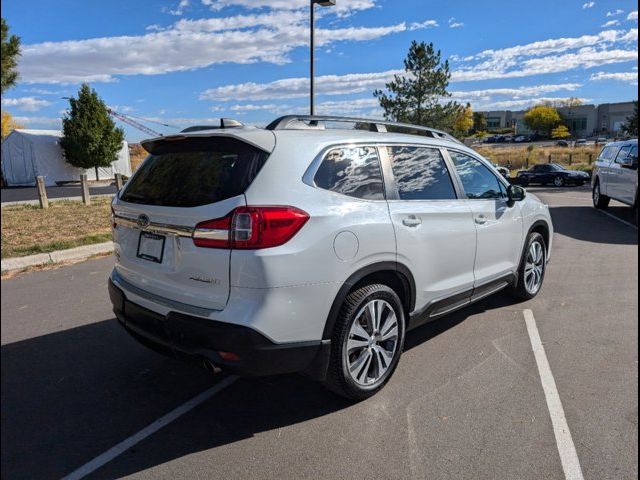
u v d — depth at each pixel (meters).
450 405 3.38
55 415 3.30
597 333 4.62
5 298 5.91
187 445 2.97
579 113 124.75
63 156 30.12
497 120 152.38
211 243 2.86
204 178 3.07
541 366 3.95
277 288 2.83
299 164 3.08
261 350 2.83
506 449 2.88
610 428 3.07
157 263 3.19
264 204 2.85
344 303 3.21
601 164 14.67
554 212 14.30
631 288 6.08
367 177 3.47
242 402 3.47
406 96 29.25
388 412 3.30
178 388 3.68
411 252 3.61
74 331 4.83
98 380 3.80
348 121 3.80
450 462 2.77
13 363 4.11
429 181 4.00
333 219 3.08
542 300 5.62
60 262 7.88
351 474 2.69
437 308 4.03
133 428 3.16
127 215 3.44
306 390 3.63
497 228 4.66
